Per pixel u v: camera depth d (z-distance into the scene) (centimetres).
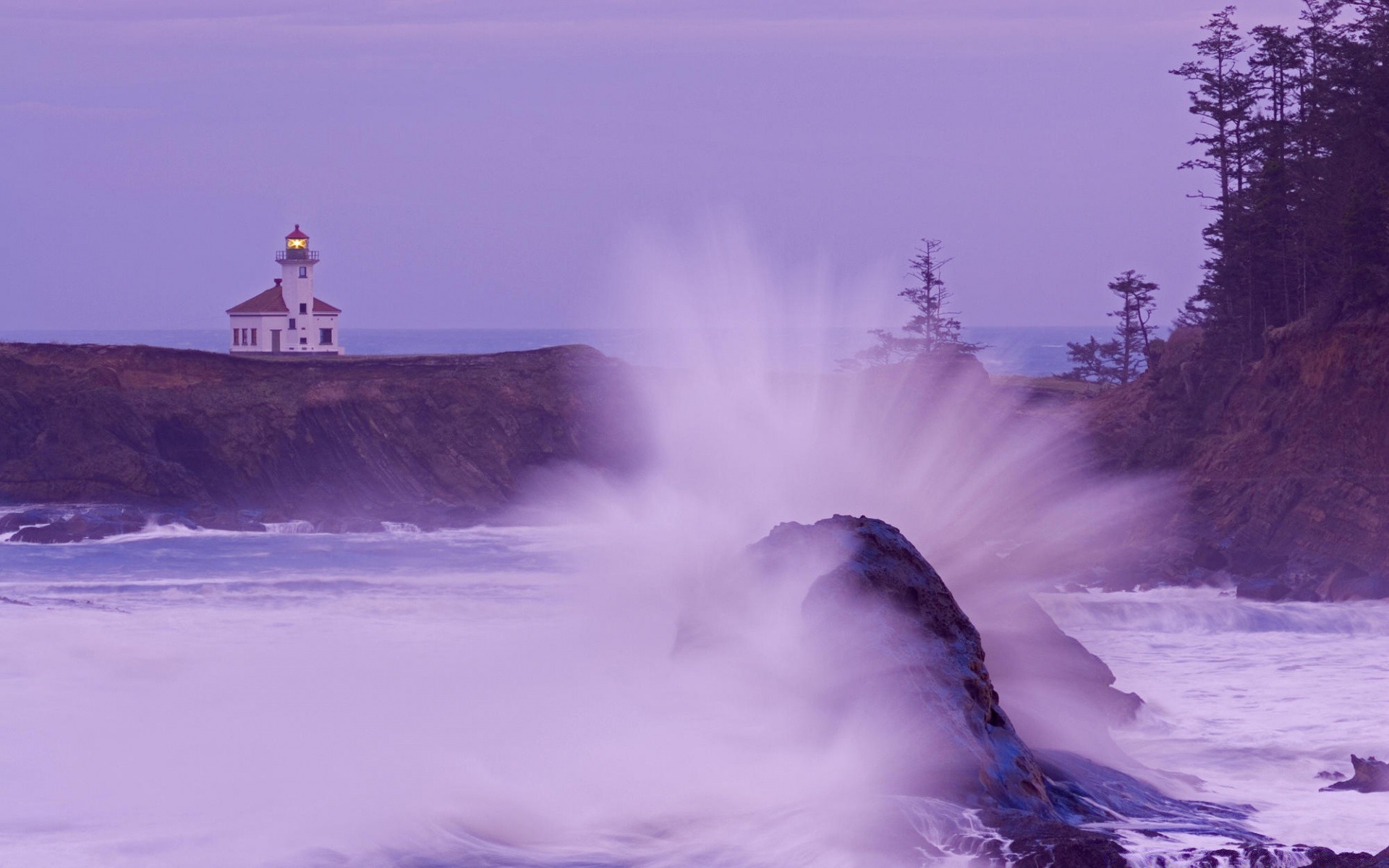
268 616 4659
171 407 10306
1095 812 2280
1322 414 7044
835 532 2803
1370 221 7206
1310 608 5478
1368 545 6331
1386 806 2459
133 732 2602
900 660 2370
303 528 8981
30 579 6169
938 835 1967
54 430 9688
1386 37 9581
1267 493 7000
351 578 6097
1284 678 4044
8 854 1902
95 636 3697
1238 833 2144
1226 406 8162
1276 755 2981
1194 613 5366
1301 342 7481
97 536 8281
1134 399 10056
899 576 2606
